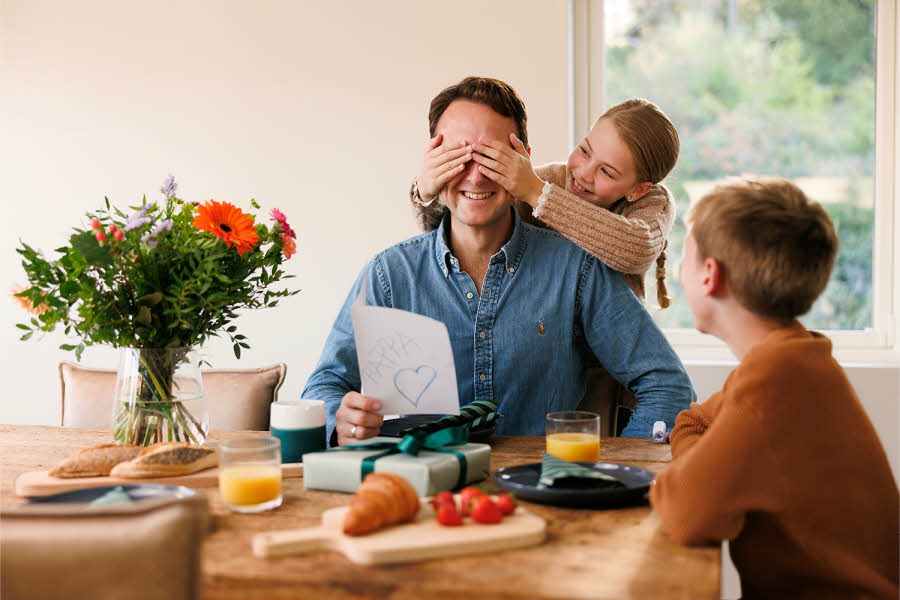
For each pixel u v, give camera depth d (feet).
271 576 2.75
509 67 9.20
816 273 3.60
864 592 3.30
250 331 9.92
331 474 3.76
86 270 4.11
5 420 10.43
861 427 3.50
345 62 9.59
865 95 9.27
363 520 2.98
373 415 4.30
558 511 3.49
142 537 2.35
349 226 9.68
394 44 9.45
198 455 4.00
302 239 9.79
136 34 10.07
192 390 4.38
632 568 2.83
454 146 5.23
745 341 3.78
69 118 10.25
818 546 3.32
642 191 6.28
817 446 3.31
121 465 3.87
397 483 3.16
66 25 10.21
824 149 9.37
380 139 9.55
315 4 9.62
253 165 9.86
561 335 5.51
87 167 10.23
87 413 6.25
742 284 3.64
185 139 10.00
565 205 5.36
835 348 9.30
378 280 5.61
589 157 6.22
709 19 9.48
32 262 4.09
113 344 4.34
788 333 3.57
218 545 3.08
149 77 10.05
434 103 5.52
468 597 2.64
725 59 9.48
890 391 8.70
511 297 5.52
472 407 4.36
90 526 2.37
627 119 6.10
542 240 5.67
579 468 3.69
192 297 4.26
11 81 10.36
